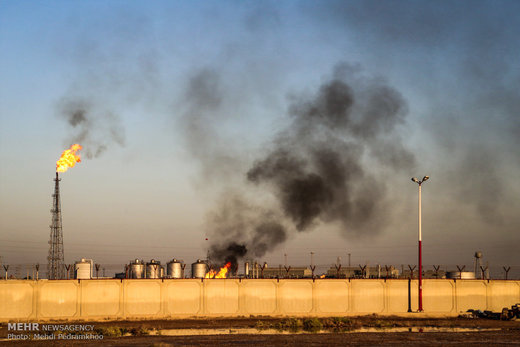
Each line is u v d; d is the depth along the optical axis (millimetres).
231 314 73688
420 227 78125
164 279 72500
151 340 52219
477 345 50312
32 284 67938
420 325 68000
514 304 81812
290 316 75188
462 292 80750
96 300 69938
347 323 68500
